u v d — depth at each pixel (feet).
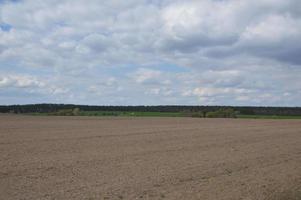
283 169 46.98
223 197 33.40
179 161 50.85
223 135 92.53
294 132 106.22
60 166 45.21
